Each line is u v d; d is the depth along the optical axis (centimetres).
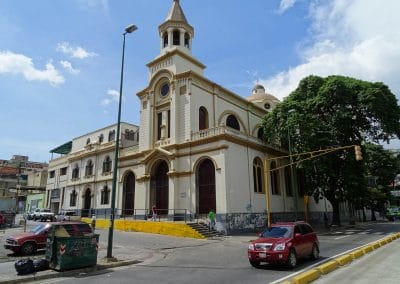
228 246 2134
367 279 993
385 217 7294
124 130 4703
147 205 3438
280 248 1270
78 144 5475
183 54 3662
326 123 3406
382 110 3147
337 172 3366
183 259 1616
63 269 1253
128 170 3897
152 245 2166
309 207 4369
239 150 3141
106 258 1506
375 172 6253
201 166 3131
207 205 2989
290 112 3253
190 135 3238
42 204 5888
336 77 3338
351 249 1800
